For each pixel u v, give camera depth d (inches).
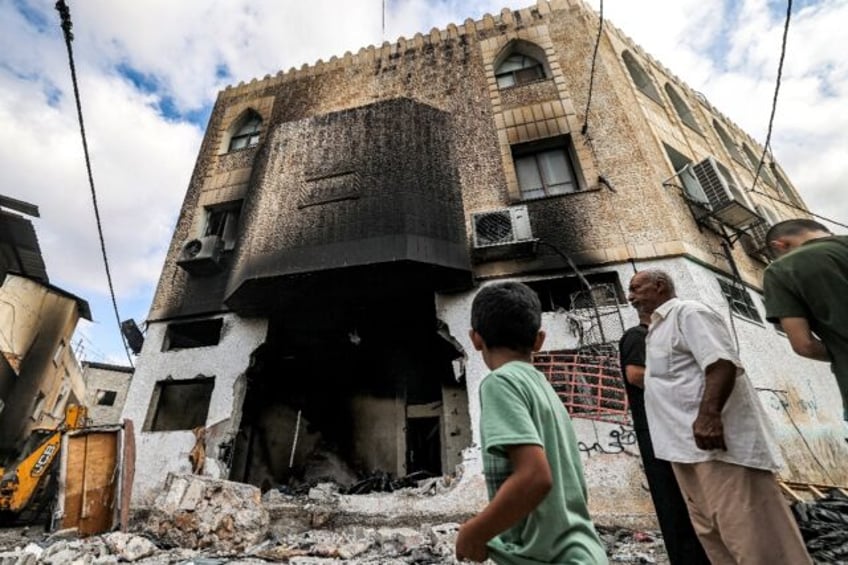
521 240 274.5
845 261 70.5
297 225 285.0
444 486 231.3
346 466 323.9
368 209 278.4
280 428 336.2
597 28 415.2
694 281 256.2
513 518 34.5
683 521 93.8
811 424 245.8
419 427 340.8
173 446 271.0
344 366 368.2
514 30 414.9
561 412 49.2
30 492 297.0
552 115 352.8
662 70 478.6
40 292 591.5
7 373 538.6
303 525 219.1
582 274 273.6
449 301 282.8
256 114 449.4
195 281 343.9
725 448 70.2
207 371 296.2
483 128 361.7
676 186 315.3
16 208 503.5
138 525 240.5
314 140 328.8
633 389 110.9
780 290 75.4
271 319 309.6
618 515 201.3
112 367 999.0
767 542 64.5
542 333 52.4
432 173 295.6
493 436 38.5
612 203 297.7
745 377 77.6
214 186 398.3
